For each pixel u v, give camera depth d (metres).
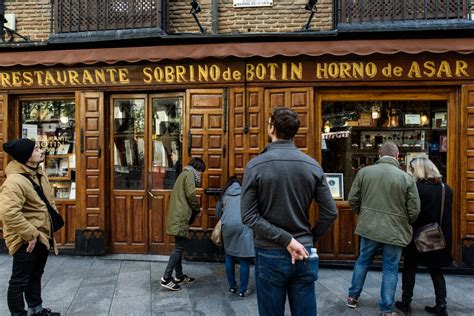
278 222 2.35
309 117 5.64
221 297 4.41
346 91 5.75
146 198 6.10
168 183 6.11
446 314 3.93
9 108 6.23
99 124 6.02
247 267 4.40
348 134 5.91
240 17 6.30
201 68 5.76
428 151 5.82
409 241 3.81
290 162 2.38
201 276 5.14
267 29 6.27
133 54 5.54
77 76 5.98
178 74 5.81
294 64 5.62
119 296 4.43
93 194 6.02
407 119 5.86
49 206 3.67
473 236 5.42
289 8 6.25
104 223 6.00
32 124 6.46
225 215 4.46
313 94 5.65
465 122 5.46
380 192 3.84
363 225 3.92
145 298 4.38
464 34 5.29
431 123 5.80
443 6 5.62
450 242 3.87
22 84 6.09
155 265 5.59
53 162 6.43
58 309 4.07
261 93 5.71
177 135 6.09
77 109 6.04
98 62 5.60
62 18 6.12
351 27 5.63
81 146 6.03
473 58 5.38
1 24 6.34
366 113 5.91
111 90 5.98
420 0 5.62
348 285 4.90
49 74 6.00
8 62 5.61
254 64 5.67
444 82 5.48
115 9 6.00
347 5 5.71
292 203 2.36
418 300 4.41
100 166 6.02
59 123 6.44
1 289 4.64
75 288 4.68
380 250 4.68
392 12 5.65
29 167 3.56
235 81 5.74
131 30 5.88
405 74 5.50
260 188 2.37
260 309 2.46
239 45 5.36
